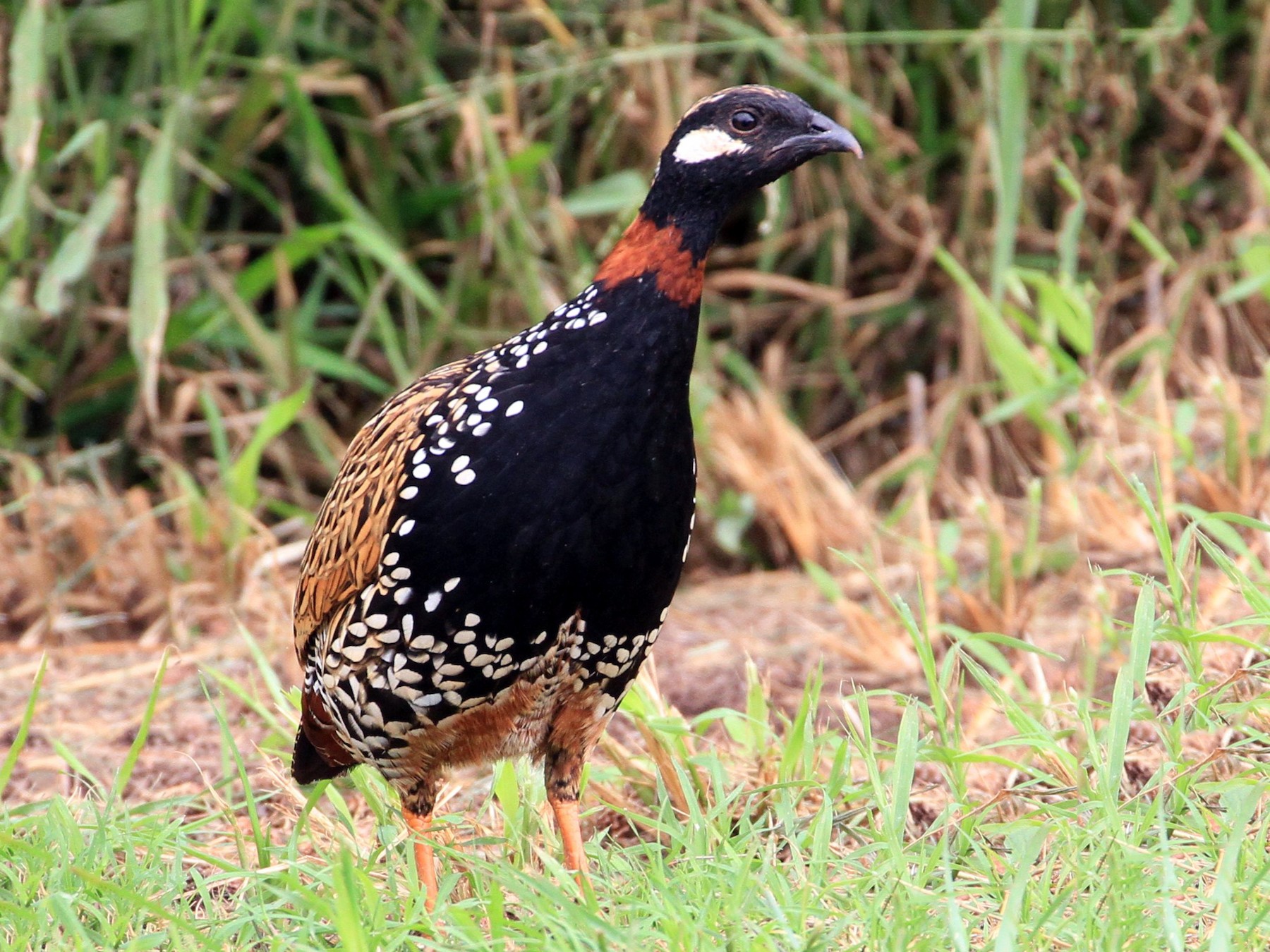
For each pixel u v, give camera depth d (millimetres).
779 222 12953
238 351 12711
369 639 6352
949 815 6492
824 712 9008
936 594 10023
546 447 6082
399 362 12148
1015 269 11219
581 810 7566
